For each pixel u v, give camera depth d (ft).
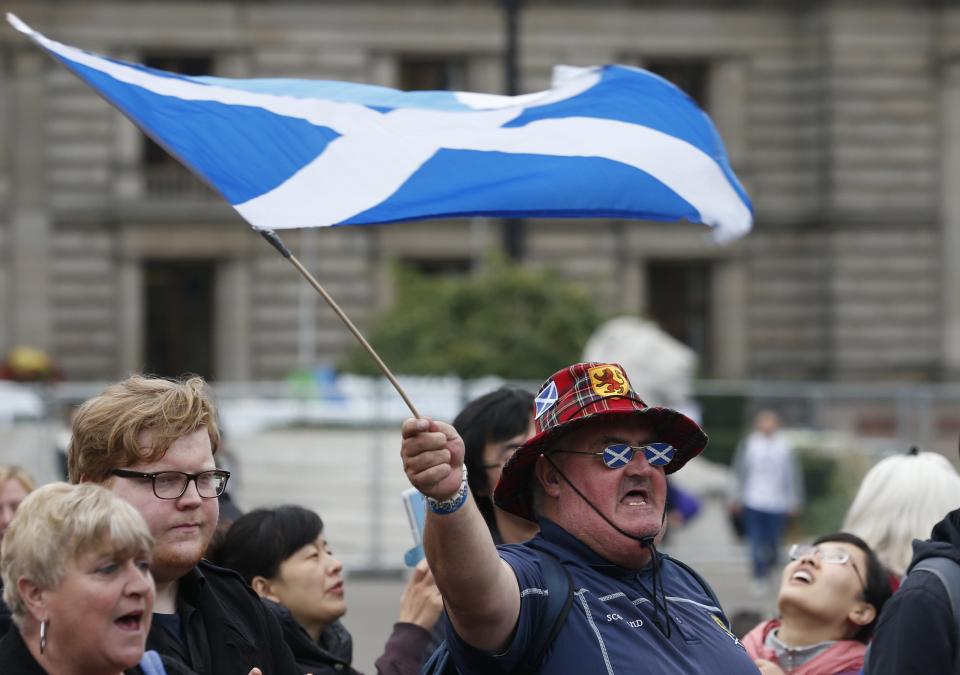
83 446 36.04
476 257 363.97
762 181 378.53
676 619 36.78
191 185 356.79
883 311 375.45
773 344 379.96
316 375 264.72
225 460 99.14
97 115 351.67
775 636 50.06
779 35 377.91
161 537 35.76
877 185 375.25
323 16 360.28
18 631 32.14
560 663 34.94
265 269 358.02
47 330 350.02
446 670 37.01
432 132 41.55
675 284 385.50
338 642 50.67
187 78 41.32
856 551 48.83
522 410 49.34
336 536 162.30
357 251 360.69
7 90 348.59
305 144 39.06
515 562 35.53
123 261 352.90
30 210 349.20
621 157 43.65
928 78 375.25
